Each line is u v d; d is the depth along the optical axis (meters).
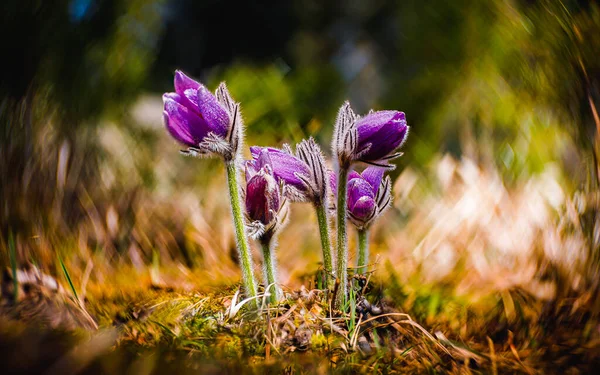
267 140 0.80
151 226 0.55
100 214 0.53
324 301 0.41
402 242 0.57
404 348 0.40
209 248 0.54
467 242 0.53
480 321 0.43
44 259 0.46
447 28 0.84
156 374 0.36
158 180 0.63
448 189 0.62
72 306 0.42
